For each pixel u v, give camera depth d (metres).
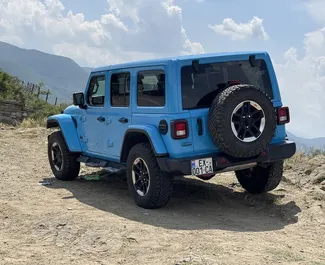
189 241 5.46
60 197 7.84
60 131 9.38
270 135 6.50
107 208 7.05
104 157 8.27
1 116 22.59
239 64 6.90
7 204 7.13
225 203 7.53
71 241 5.51
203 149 6.55
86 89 8.62
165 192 6.84
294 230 6.09
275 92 7.11
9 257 4.97
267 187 7.69
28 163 11.30
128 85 7.38
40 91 36.75
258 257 4.96
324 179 8.65
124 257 5.00
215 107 6.30
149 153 6.83
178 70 6.49
